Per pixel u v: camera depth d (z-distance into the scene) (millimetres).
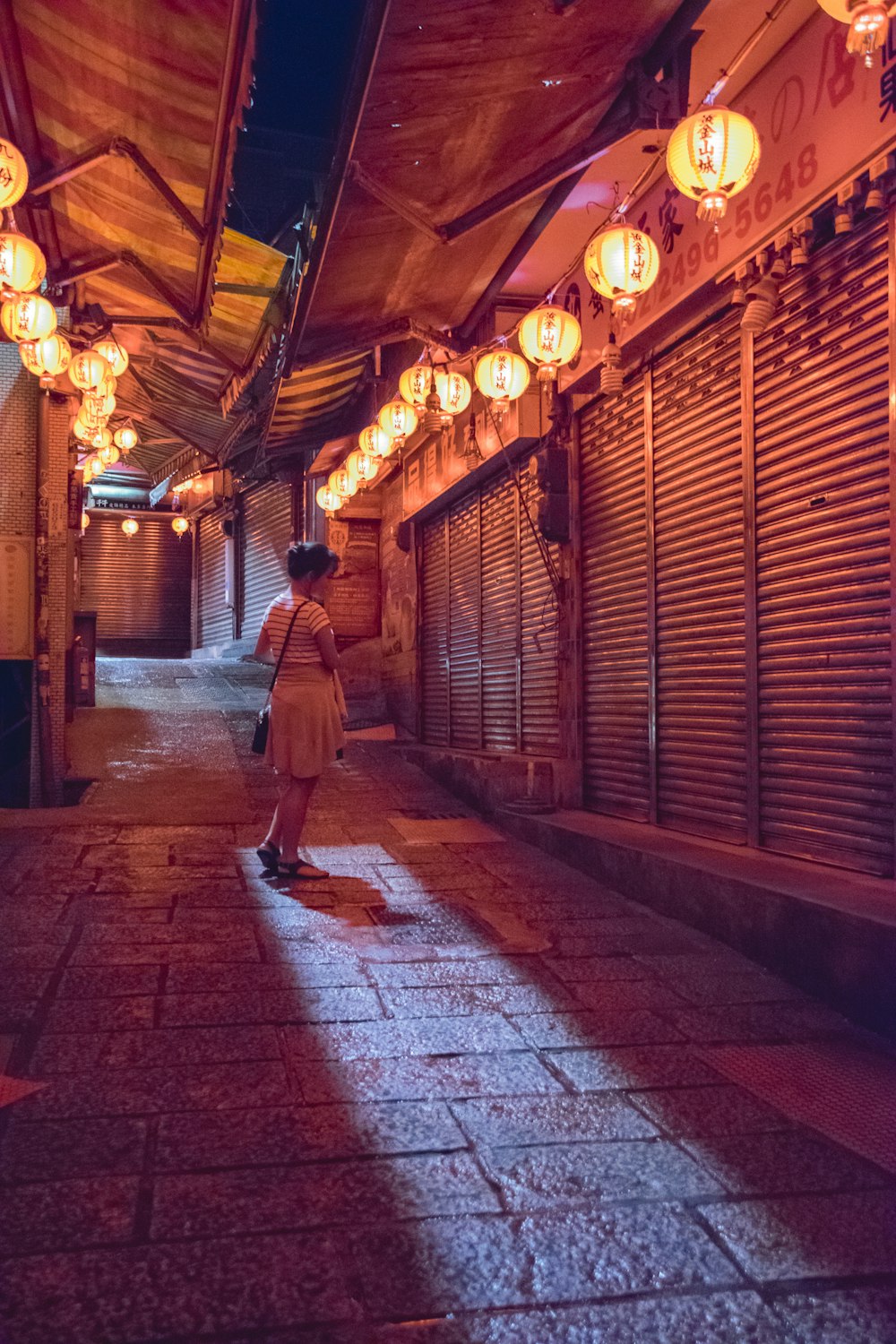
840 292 4691
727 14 4453
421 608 12773
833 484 4742
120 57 4480
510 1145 2668
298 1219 2270
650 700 6652
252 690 14375
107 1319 1895
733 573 5672
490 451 8977
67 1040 3328
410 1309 1951
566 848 6496
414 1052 3326
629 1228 2262
